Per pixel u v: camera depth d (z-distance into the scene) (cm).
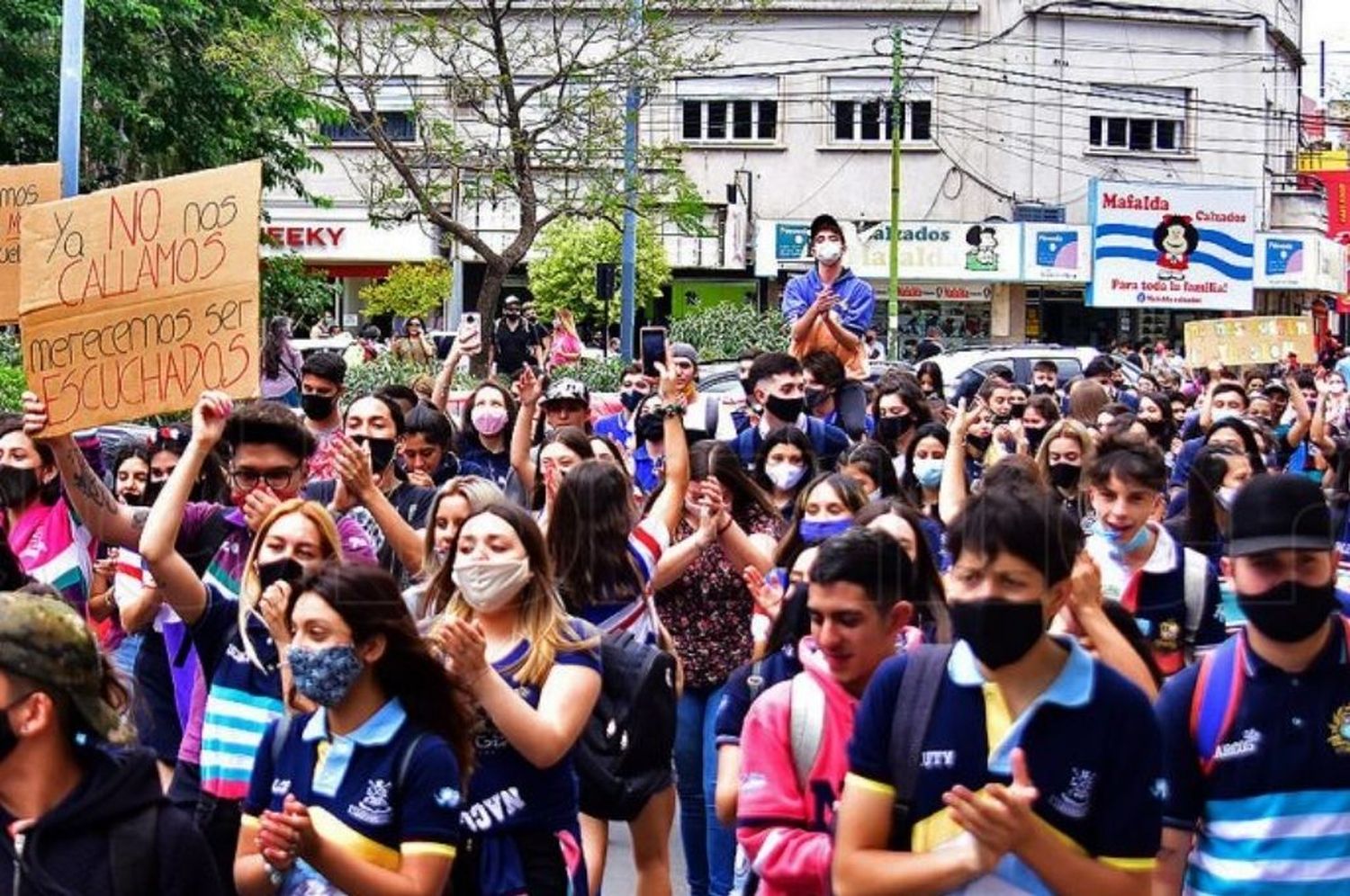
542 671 541
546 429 1065
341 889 464
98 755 385
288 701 541
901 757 406
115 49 2292
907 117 4112
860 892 404
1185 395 2045
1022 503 396
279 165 2644
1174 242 4109
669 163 2462
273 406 661
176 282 709
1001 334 4075
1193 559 655
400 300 3491
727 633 784
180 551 656
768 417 1008
